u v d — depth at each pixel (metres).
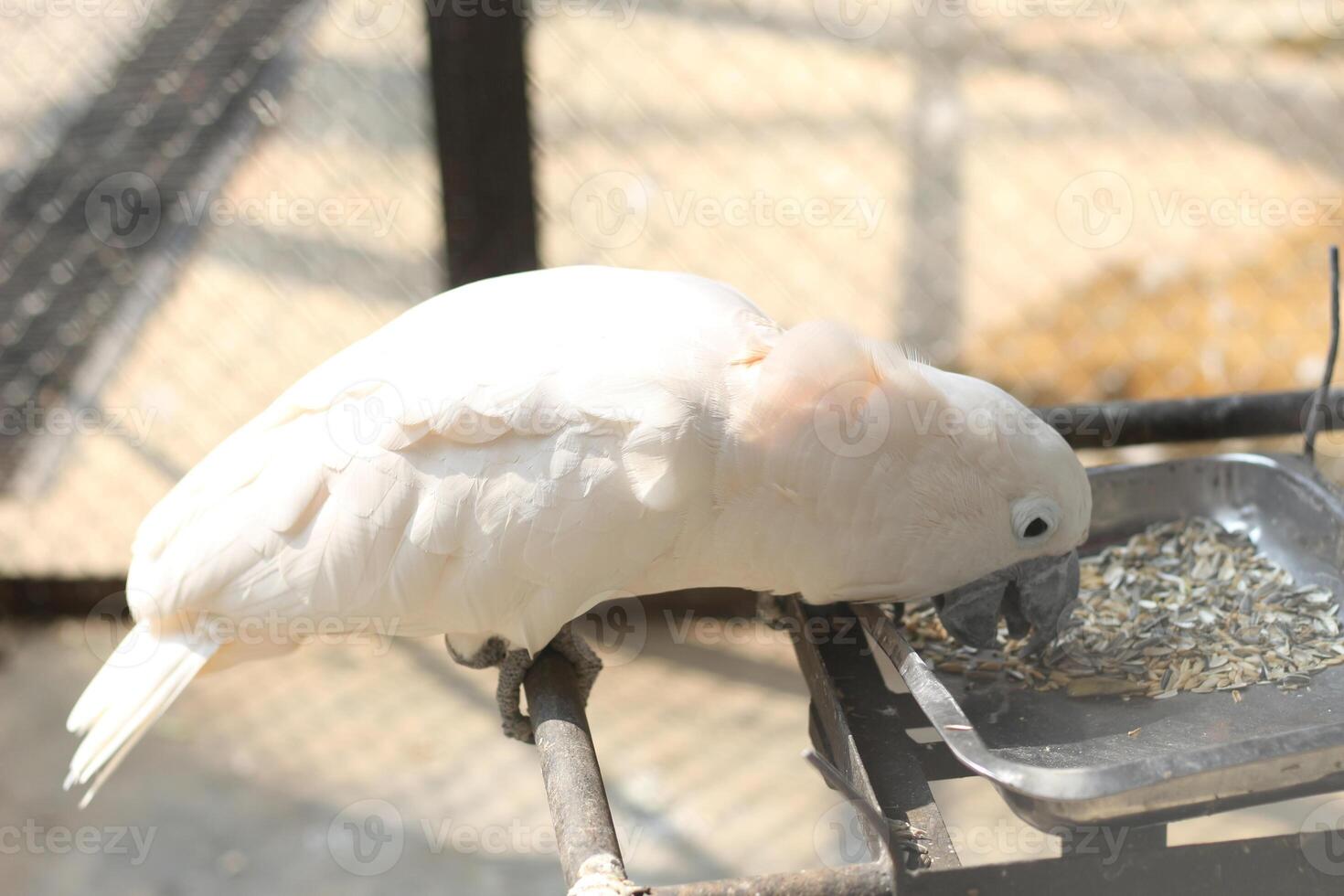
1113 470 2.66
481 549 2.35
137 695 2.45
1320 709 2.11
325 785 4.11
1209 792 1.67
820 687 2.31
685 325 2.41
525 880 3.67
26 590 4.89
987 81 6.75
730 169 6.07
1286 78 6.68
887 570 2.37
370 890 3.65
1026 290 5.73
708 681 4.50
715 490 2.35
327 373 2.51
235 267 5.74
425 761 4.20
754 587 2.55
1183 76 6.75
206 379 5.30
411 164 5.80
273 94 6.03
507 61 4.17
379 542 2.37
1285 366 5.29
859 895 1.72
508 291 2.54
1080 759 2.04
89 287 5.70
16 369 5.43
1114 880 1.75
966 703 2.25
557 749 2.12
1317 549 2.44
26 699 4.53
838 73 6.67
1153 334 5.49
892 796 1.99
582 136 6.07
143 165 5.77
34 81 6.05
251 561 2.41
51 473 5.18
